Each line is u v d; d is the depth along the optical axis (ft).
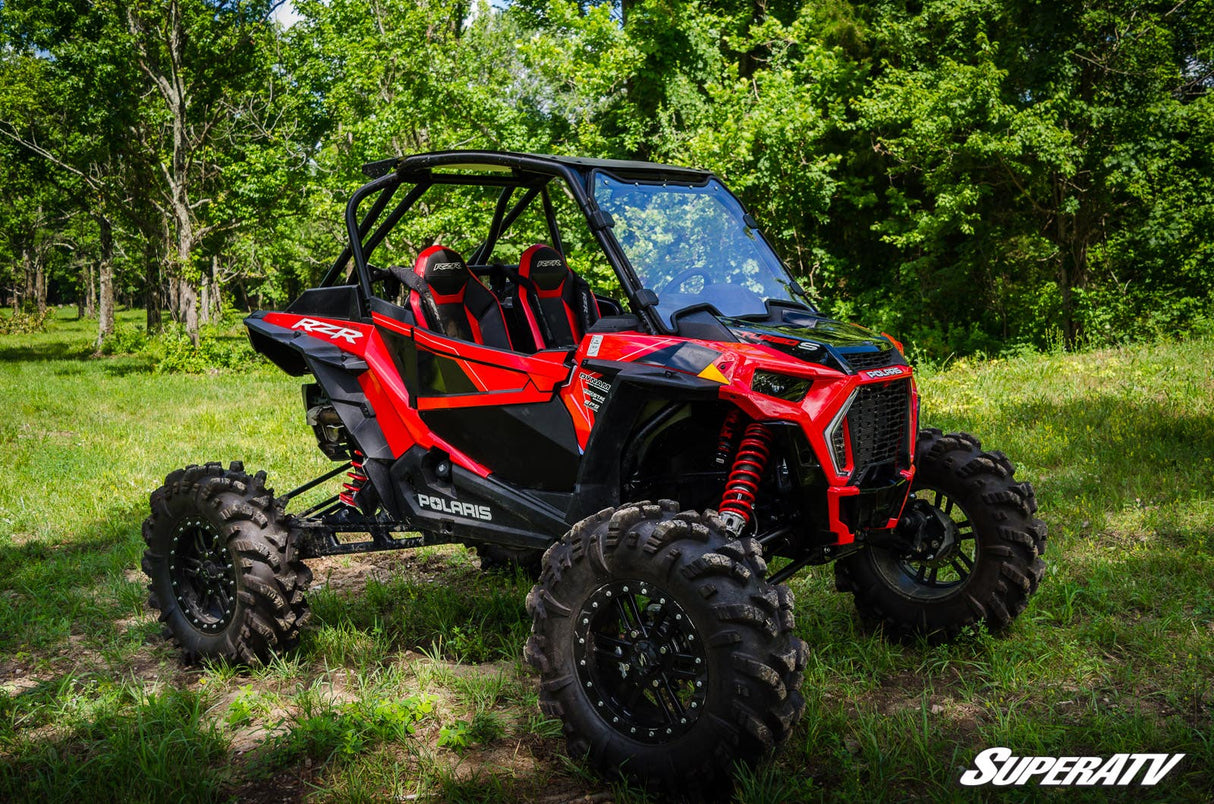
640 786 10.39
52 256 210.59
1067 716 11.89
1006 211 63.41
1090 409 29.71
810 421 11.09
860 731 11.45
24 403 52.95
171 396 57.36
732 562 9.90
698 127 59.77
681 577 9.95
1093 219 60.18
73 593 18.21
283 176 73.00
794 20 67.51
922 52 64.69
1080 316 58.08
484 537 13.58
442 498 14.11
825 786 10.50
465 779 10.73
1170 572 16.24
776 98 58.03
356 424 15.06
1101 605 15.03
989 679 13.21
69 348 126.21
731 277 13.15
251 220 83.20
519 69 67.62
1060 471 23.27
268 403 50.21
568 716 10.84
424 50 58.80
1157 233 53.42
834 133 66.39
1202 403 29.58
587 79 57.41
